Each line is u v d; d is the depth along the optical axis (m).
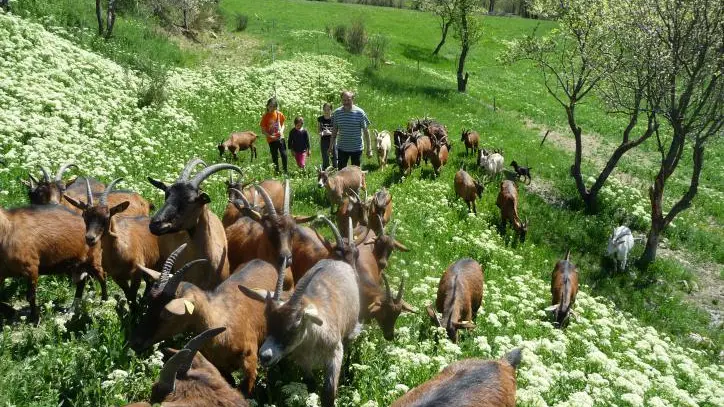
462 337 8.05
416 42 49.00
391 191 15.42
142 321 5.07
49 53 16.38
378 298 6.87
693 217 19.83
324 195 13.65
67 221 7.03
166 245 7.07
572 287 10.28
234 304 5.56
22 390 5.21
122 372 5.21
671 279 14.74
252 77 25.05
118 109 15.93
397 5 67.56
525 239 14.84
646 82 14.93
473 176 18.58
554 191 19.39
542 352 7.80
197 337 4.16
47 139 11.53
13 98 13.05
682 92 14.70
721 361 11.40
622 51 16.31
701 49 13.62
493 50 52.22
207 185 12.31
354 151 13.23
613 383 7.08
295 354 5.53
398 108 26.83
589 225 16.72
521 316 9.30
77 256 7.10
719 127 13.95
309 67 28.42
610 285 13.78
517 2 73.56
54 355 5.65
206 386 4.14
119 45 22.92
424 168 18.73
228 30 35.78
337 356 5.78
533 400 5.84
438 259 11.48
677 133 14.39
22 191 9.70
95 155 12.08
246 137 16.61
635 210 18.19
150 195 11.12
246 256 7.84
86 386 5.34
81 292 7.18
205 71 24.88
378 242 8.48
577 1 17.06
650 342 9.24
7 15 17.59
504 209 15.00
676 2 13.81
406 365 6.44
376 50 37.72
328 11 52.59
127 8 28.92
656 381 7.52
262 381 6.16
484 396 4.70
